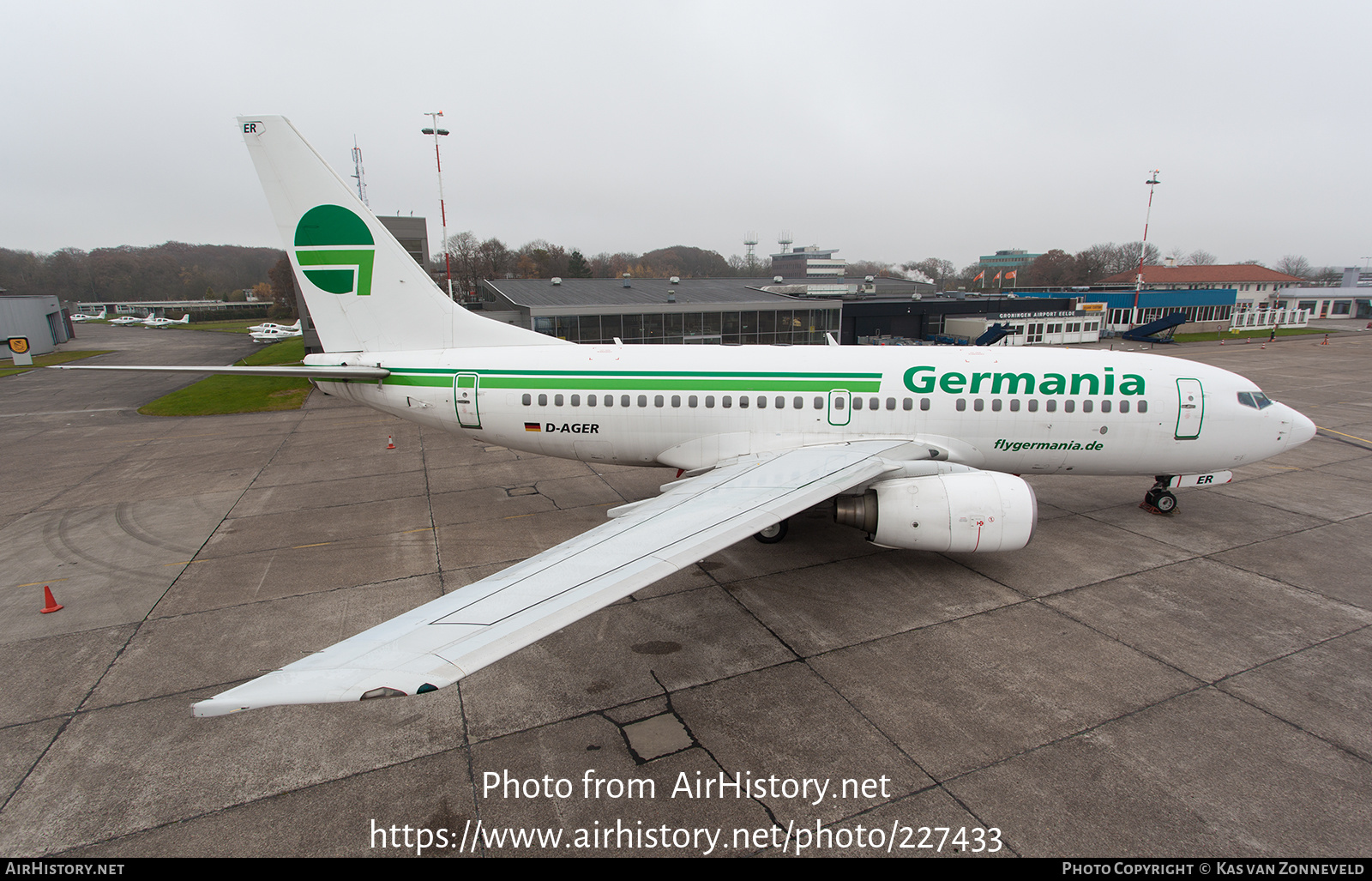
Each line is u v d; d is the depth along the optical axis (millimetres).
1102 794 7156
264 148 14328
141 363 50594
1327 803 7020
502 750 7930
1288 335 66625
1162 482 15766
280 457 22094
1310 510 16266
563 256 121750
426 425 15711
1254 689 9000
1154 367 14469
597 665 9703
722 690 9062
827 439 14500
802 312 42344
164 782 7457
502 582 7293
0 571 13242
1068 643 10180
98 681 9453
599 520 15883
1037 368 14305
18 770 7672
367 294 15375
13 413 30828
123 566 13375
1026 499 11836
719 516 9570
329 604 11680
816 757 7730
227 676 9562
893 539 12203
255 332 73312
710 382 14609
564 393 14844
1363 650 9938
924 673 9406
